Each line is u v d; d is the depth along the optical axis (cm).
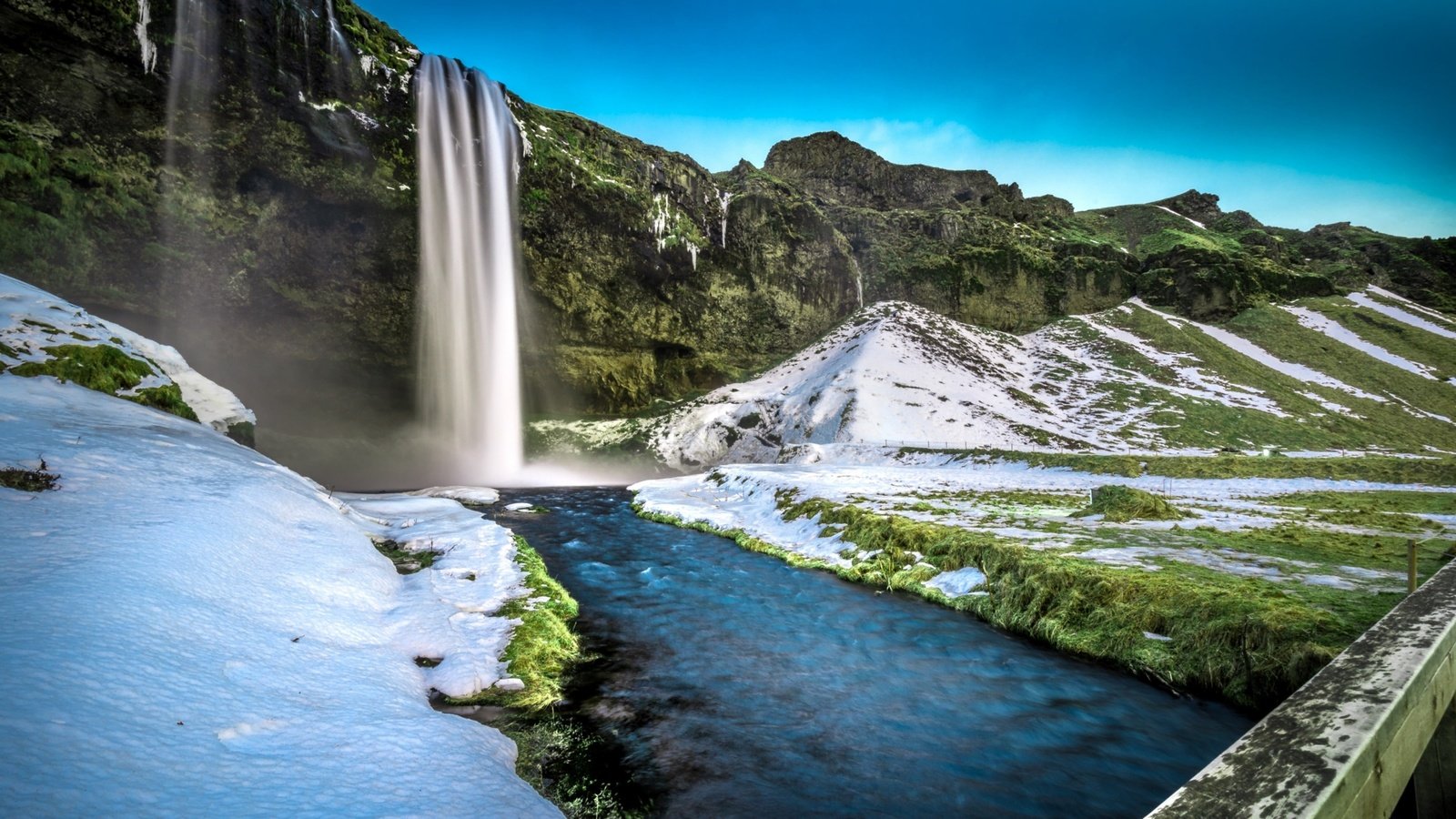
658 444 5872
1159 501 1925
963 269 9250
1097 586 1085
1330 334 9456
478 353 5100
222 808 358
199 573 727
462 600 1077
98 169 3247
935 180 12725
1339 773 145
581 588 1427
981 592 1277
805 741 736
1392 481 2933
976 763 692
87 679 440
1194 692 862
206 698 485
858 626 1170
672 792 620
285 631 705
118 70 3231
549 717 738
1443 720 288
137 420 1375
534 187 5434
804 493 2411
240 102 3606
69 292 3175
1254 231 13075
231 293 3806
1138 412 6384
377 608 933
